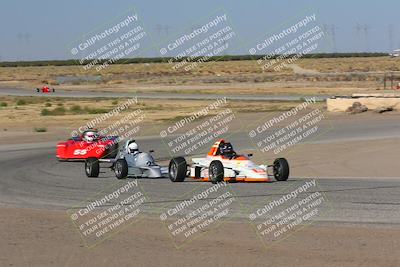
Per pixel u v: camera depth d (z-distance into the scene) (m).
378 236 21.30
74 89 191.38
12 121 99.50
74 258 19.88
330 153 54.16
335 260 18.69
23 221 25.59
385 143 59.19
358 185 34.28
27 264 19.27
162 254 20.08
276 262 18.77
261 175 34.91
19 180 40.59
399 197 29.34
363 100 96.12
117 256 19.98
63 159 55.00
